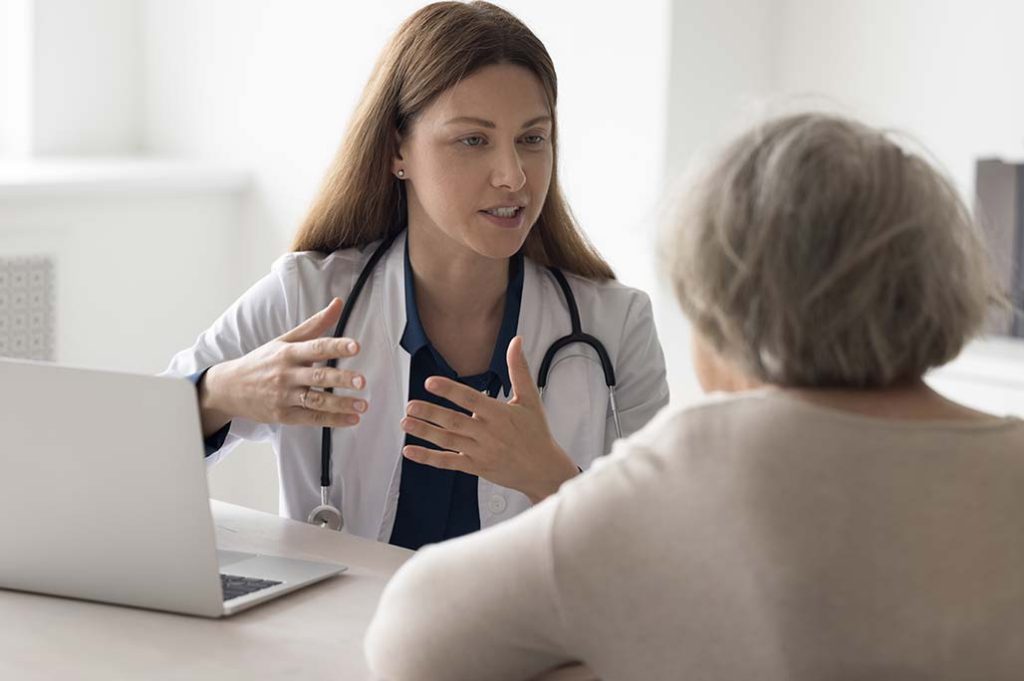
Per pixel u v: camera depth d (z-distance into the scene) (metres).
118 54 4.38
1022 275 3.24
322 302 2.11
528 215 1.97
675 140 3.44
